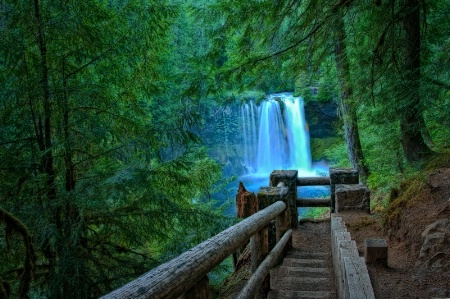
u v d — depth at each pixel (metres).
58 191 4.43
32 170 4.41
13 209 4.00
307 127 24.52
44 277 4.16
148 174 4.37
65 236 4.12
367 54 7.11
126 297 1.21
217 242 2.14
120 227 4.50
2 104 4.16
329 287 4.04
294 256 5.24
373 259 3.70
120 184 4.04
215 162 6.54
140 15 5.15
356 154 10.37
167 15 5.42
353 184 6.87
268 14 6.95
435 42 6.48
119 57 5.08
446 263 3.33
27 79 4.24
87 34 4.64
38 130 4.68
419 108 5.59
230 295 4.70
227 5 7.28
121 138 5.18
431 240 3.62
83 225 4.22
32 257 2.67
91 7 4.67
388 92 6.11
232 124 25.17
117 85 5.37
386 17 6.39
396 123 7.02
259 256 3.65
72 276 3.73
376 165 9.60
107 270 4.61
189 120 4.79
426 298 2.97
